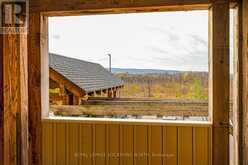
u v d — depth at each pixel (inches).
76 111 126.9
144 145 114.0
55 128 118.5
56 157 118.6
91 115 126.0
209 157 109.4
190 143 111.0
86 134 117.3
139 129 114.3
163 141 113.0
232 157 112.0
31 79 117.0
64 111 127.4
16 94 108.6
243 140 102.7
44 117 119.6
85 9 113.2
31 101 117.6
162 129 113.0
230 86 107.2
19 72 109.2
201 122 111.0
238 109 105.3
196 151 110.4
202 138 109.9
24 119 112.6
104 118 119.3
